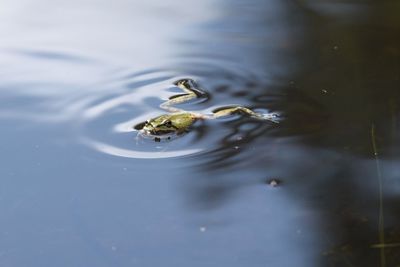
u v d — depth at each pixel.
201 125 6.26
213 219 4.82
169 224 4.77
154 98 6.97
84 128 6.25
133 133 6.14
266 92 7.07
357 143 5.84
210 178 5.37
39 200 5.08
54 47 8.57
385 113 6.34
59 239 4.62
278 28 9.14
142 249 4.48
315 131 6.11
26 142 5.98
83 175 5.41
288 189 5.19
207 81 7.43
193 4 10.47
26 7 10.32
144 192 5.16
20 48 8.55
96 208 4.96
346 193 5.12
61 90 7.16
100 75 7.62
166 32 9.19
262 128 6.21
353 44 8.24
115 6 10.39
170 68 7.82
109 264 4.34
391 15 9.17
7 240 4.63
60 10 10.20
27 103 6.84
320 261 4.33
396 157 5.58
